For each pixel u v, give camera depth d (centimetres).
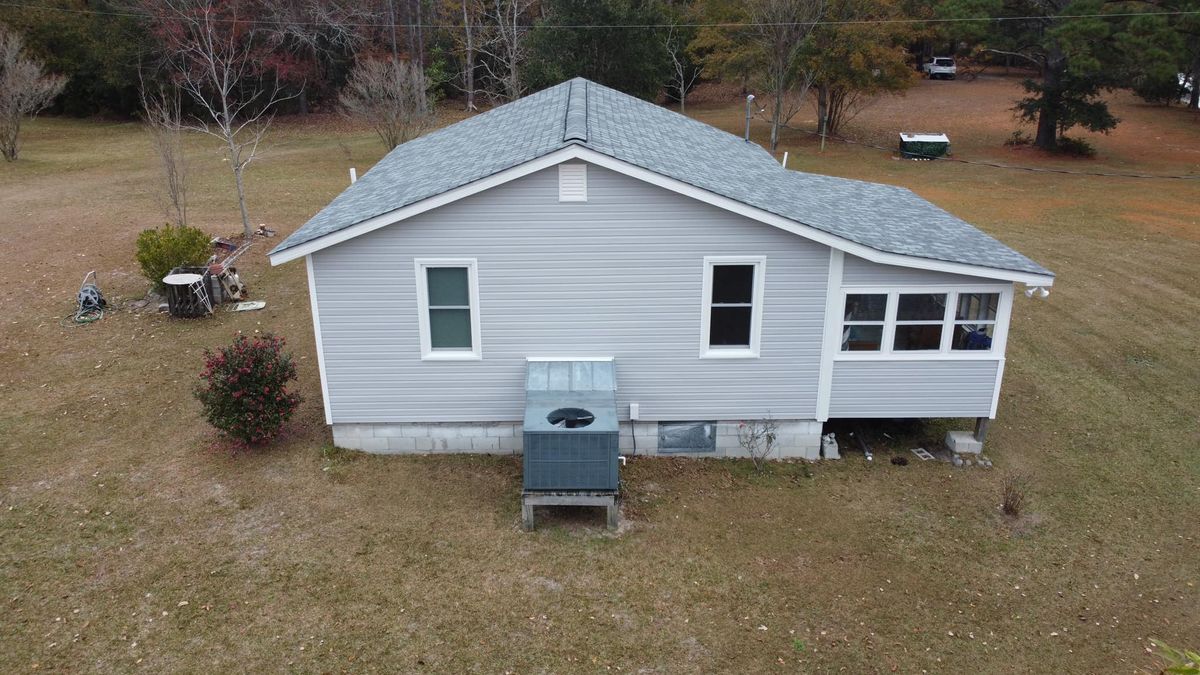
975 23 3266
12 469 1080
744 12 3641
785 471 1146
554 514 1024
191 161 3297
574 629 827
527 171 995
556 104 1437
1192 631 846
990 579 926
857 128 4078
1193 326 1681
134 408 1255
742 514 1038
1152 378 1452
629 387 1134
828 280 1073
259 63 3947
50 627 803
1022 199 2755
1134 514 1052
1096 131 3747
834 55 3462
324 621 826
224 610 835
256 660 772
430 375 1114
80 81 4259
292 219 2380
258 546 938
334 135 3966
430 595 869
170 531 960
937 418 1296
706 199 1014
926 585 913
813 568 937
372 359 1099
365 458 1141
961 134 3922
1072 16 2931
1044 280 1048
